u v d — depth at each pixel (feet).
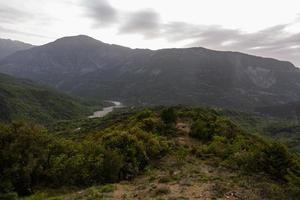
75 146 66.74
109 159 62.75
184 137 115.65
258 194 45.06
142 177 64.13
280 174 59.57
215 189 47.62
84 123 353.92
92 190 50.55
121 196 46.80
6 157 51.83
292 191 45.50
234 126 136.26
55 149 62.28
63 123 402.31
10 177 50.60
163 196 45.24
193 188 49.06
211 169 66.13
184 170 65.46
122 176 63.77
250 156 66.49
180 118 152.87
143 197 45.50
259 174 59.93
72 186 56.34
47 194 50.80
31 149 55.98
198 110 180.75
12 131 56.29
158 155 81.87
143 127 114.93
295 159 67.92
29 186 52.31
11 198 46.93
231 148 88.17
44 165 57.36
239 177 56.75
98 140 81.51
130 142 75.00
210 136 115.24
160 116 135.13
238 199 42.86
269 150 64.39
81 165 59.62
